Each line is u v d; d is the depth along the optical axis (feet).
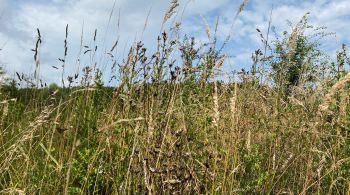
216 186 11.26
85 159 12.80
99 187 12.76
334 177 13.15
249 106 14.56
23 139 11.53
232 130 11.78
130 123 12.51
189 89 14.93
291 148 13.82
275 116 13.88
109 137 12.60
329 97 11.18
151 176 10.32
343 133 13.34
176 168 10.49
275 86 14.75
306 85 15.72
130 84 13.32
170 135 11.60
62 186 11.98
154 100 12.65
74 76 15.72
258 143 14.57
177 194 10.55
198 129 13.56
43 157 13.93
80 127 14.97
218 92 14.02
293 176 14.16
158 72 13.37
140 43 13.46
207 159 11.53
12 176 12.84
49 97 15.60
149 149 10.83
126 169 11.85
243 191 12.30
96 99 17.07
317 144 13.57
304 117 14.05
